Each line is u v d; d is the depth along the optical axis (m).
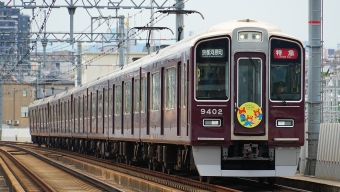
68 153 87.31
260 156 35.34
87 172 55.81
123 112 54.81
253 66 35.03
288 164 35.16
